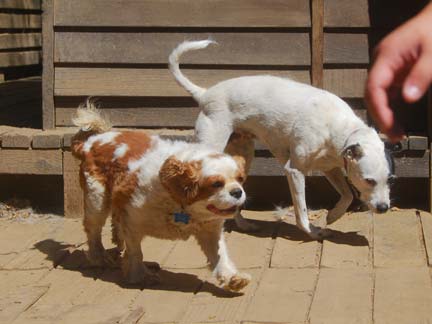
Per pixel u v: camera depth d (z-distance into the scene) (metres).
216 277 4.60
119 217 4.82
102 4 6.89
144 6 6.87
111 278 5.08
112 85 6.97
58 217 6.79
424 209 6.56
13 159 6.66
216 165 4.22
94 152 4.99
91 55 6.95
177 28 6.88
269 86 5.87
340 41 6.74
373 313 4.25
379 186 5.37
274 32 6.80
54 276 5.16
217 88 6.01
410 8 6.67
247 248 5.67
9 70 13.59
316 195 6.94
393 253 5.40
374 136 5.50
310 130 5.66
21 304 4.61
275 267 5.20
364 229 6.04
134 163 4.66
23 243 6.00
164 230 4.65
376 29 6.72
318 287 4.73
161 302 4.57
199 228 4.54
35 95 11.37
